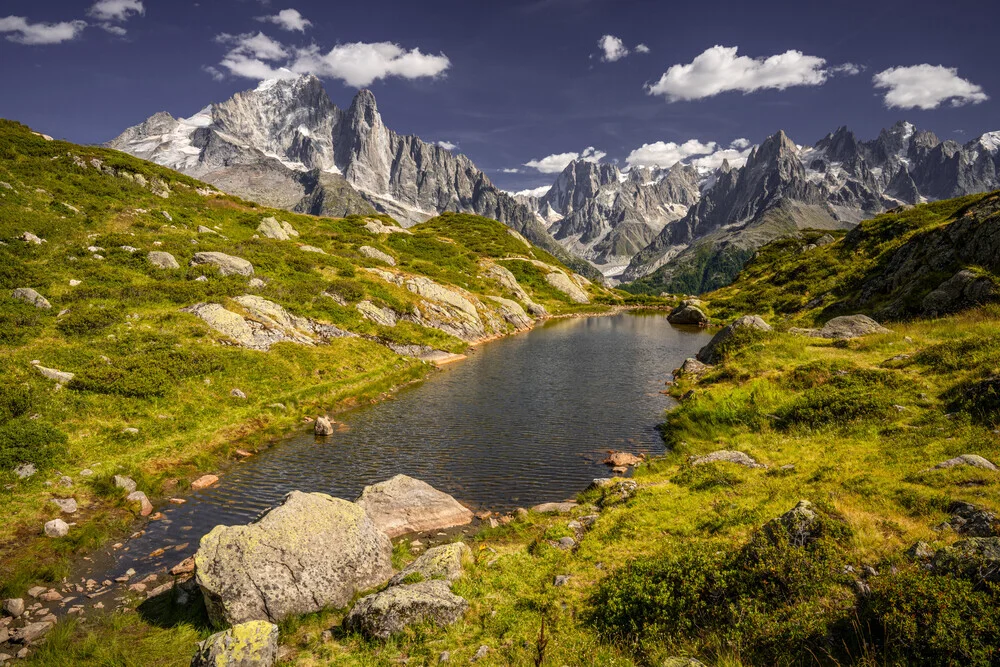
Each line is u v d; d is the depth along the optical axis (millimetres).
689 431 28328
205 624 13391
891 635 8289
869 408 22500
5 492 18875
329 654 11664
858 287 59500
